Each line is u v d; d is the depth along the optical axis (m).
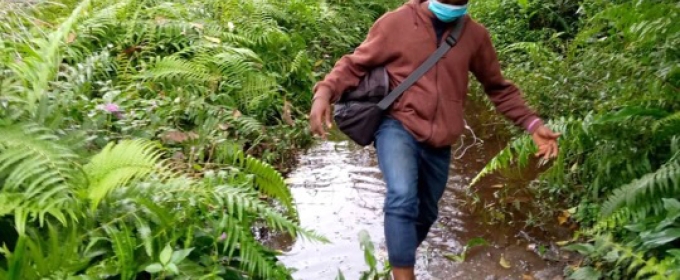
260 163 3.46
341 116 3.04
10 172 2.41
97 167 2.59
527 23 8.10
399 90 2.93
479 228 4.05
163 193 2.68
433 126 2.93
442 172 3.13
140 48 5.68
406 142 2.94
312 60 7.50
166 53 5.79
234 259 2.94
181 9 6.43
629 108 3.52
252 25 6.66
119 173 2.52
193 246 2.76
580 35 5.52
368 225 4.07
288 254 3.66
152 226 2.64
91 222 2.50
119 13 5.86
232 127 4.97
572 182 4.32
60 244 2.41
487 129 5.84
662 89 3.75
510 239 3.90
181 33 5.90
